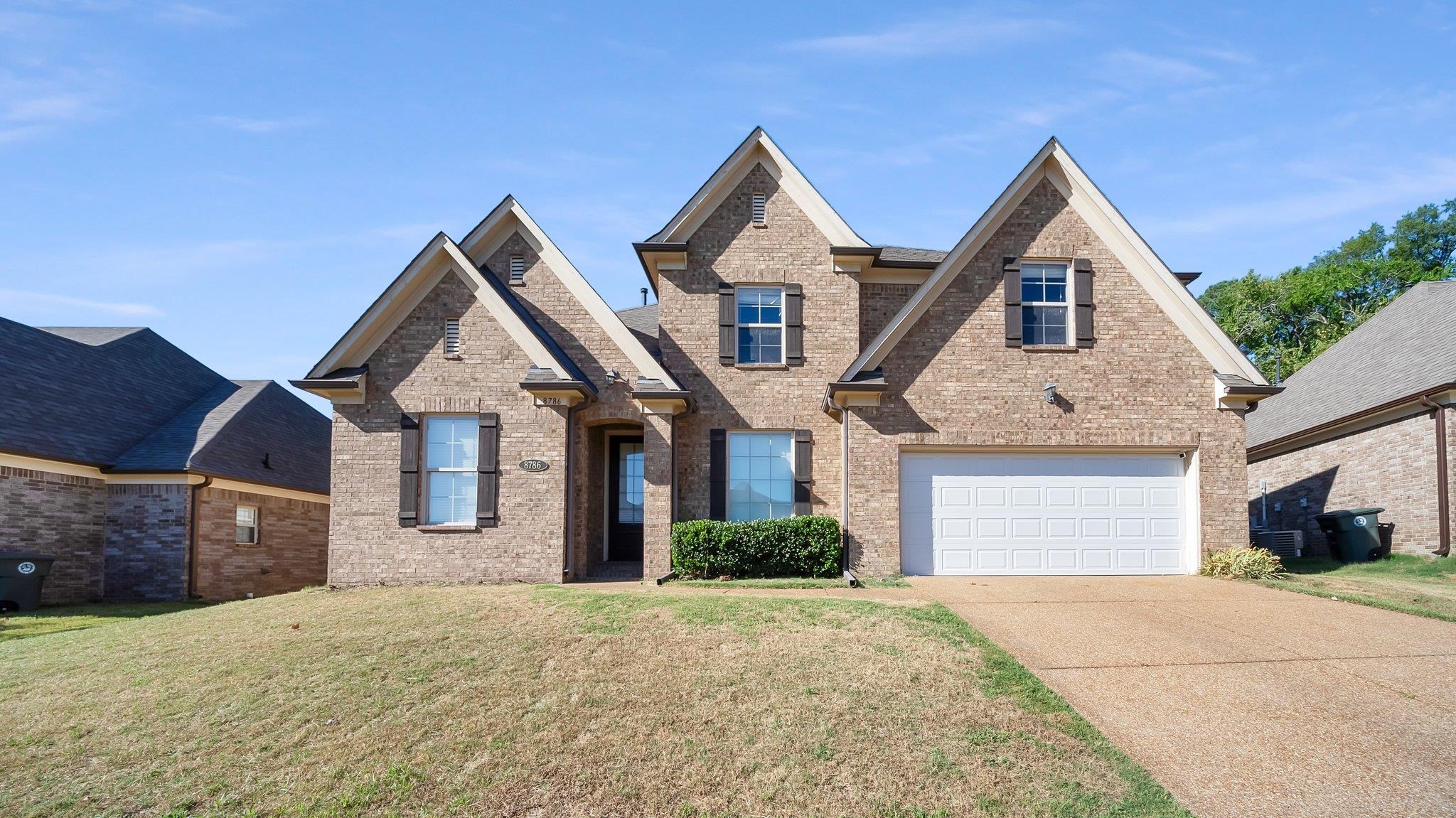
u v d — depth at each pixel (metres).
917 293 15.45
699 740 7.29
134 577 18.17
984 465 15.49
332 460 15.33
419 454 15.38
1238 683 8.51
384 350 15.52
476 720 7.78
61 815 6.53
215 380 24.94
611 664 9.01
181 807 6.59
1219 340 15.43
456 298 15.60
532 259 16.89
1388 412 19.19
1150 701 8.05
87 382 20.02
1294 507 23.11
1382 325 23.73
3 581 15.66
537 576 15.03
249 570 20.17
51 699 8.88
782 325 16.91
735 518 16.47
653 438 15.64
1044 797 6.33
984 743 7.14
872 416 15.30
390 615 11.38
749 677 8.58
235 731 7.81
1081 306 15.59
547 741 7.34
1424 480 18.11
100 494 18.30
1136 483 15.53
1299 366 41.12
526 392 15.30
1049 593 12.88
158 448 19.16
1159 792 6.33
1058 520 15.41
